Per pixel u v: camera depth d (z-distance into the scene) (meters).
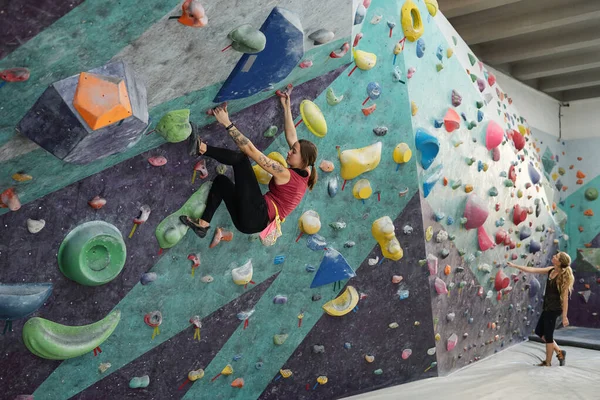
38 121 2.10
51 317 2.66
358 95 3.78
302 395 4.12
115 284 2.87
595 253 8.19
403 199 4.26
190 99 2.76
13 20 1.77
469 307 5.50
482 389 4.66
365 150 3.86
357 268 4.17
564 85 8.15
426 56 4.41
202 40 2.42
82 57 2.07
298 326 3.94
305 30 2.96
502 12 6.18
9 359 2.55
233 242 3.34
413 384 4.80
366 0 3.46
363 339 4.40
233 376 3.66
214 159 3.11
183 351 3.31
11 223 2.43
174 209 3.00
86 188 2.65
